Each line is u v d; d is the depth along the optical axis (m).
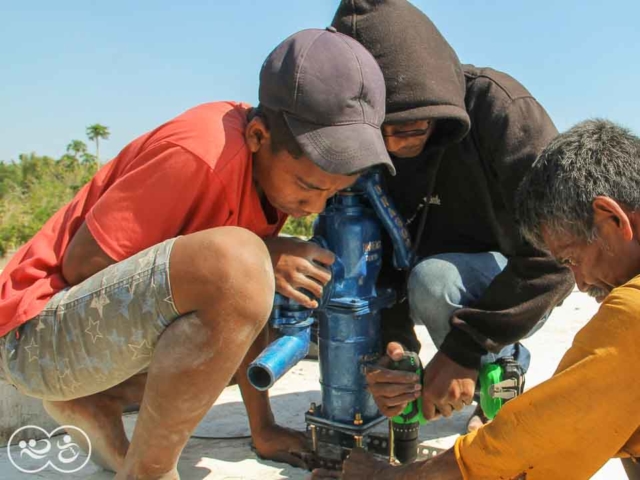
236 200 1.90
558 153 1.61
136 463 1.78
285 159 1.85
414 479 1.70
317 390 3.16
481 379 2.14
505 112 2.13
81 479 2.16
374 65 1.90
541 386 1.49
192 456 2.37
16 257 2.06
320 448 2.24
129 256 1.87
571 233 1.58
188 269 1.68
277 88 1.82
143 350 1.80
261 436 2.33
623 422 1.44
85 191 2.10
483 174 2.25
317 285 1.98
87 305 1.79
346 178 1.87
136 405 2.84
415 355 2.06
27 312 1.84
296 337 1.98
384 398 2.04
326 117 1.78
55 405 2.12
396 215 2.21
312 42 1.84
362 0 2.17
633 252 1.53
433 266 2.24
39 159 34.06
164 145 1.87
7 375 1.96
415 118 2.01
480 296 2.22
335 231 2.14
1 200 22.36
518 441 1.51
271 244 1.99
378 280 2.39
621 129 1.61
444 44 2.18
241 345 1.72
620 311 1.42
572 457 1.49
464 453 1.59
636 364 1.40
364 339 2.15
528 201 1.67
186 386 1.71
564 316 4.72
